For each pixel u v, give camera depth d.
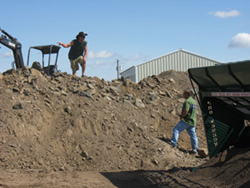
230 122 7.20
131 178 7.03
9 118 8.44
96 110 9.83
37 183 6.45
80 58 11.94
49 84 10.73
